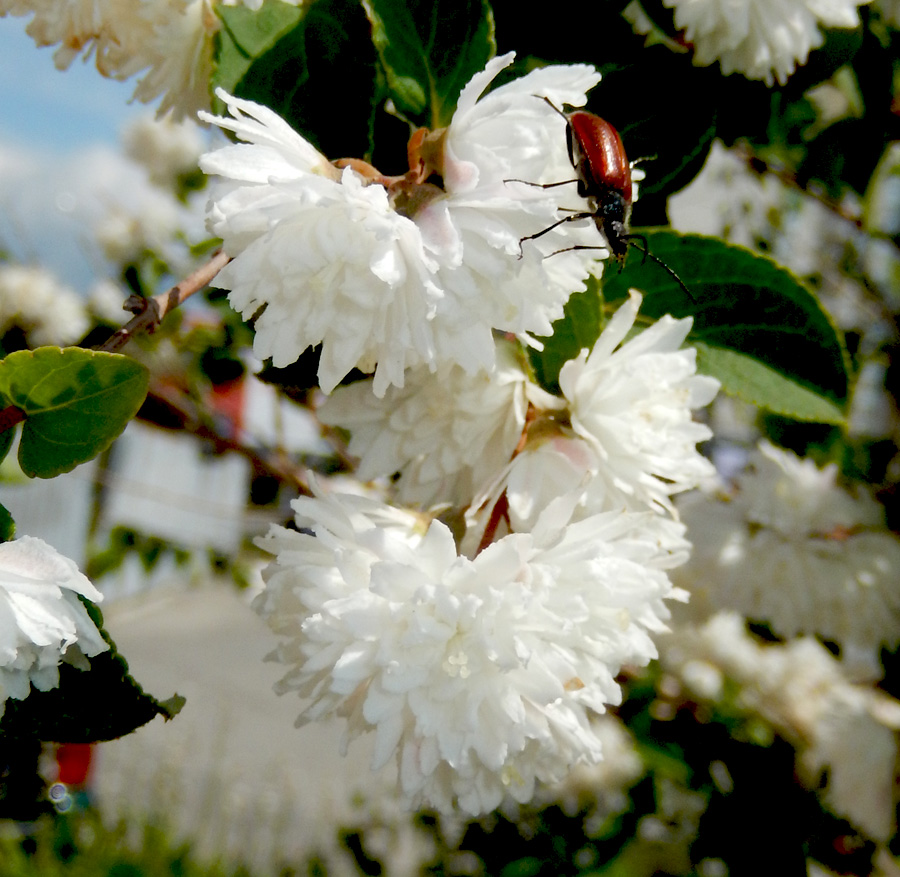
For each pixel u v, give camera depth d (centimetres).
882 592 25
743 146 27
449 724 17
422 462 19
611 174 18
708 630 33
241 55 19
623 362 19
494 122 17
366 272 17
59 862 62
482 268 17
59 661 17
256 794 78
